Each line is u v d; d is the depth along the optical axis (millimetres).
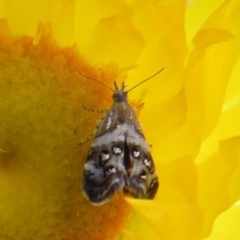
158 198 57
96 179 57
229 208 58
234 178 56
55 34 61
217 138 60
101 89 61
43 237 59
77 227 59
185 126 58
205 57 57
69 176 60
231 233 59
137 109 60
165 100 60
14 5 62
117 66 61
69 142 60
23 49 61
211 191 57
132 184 57
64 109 61
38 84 61
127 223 59
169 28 58
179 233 55
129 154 57
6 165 60
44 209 59
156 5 58
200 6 62
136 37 60
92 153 58
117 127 58
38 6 61
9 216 59
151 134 60
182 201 56
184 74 58
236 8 57
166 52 60
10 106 61
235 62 58
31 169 60
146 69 60
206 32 56
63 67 61
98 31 61
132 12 59
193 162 57
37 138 60
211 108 58
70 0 61
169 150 59
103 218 59
